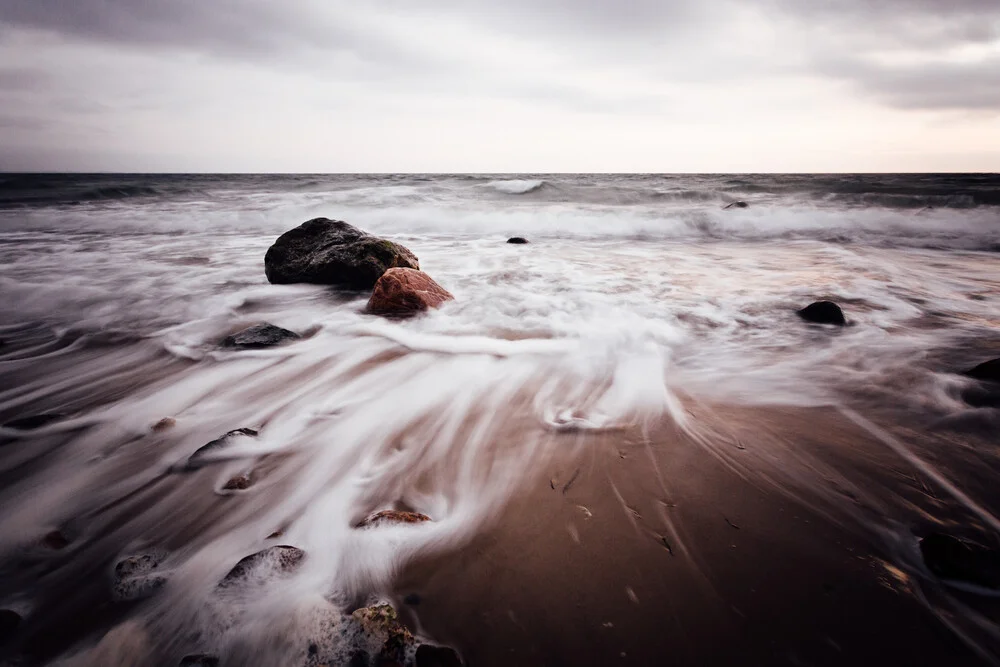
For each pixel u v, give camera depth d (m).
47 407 3.33
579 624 1.61
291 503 2.30
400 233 12.38
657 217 12.39
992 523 2.02
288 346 4.40
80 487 2.42
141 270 7.71
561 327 4.72
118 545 2.04
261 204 16.88
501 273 7.31
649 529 2.05
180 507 2.28
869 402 3.15
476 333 4.61
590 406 3.19
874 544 1.92
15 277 7.17
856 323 4.75
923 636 1.53
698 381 3.55
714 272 7.30
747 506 2.17
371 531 2.04
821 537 1.97
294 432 2.94
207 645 1.58
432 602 1.71
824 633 1.55
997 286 6.21
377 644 1.53
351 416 3.12
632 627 1.60
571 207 15.73
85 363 4.14
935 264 7.78
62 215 13.86
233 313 5.50
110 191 19.98
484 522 2.12
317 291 6.31
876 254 8.80
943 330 4.54
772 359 3.94
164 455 2.70
